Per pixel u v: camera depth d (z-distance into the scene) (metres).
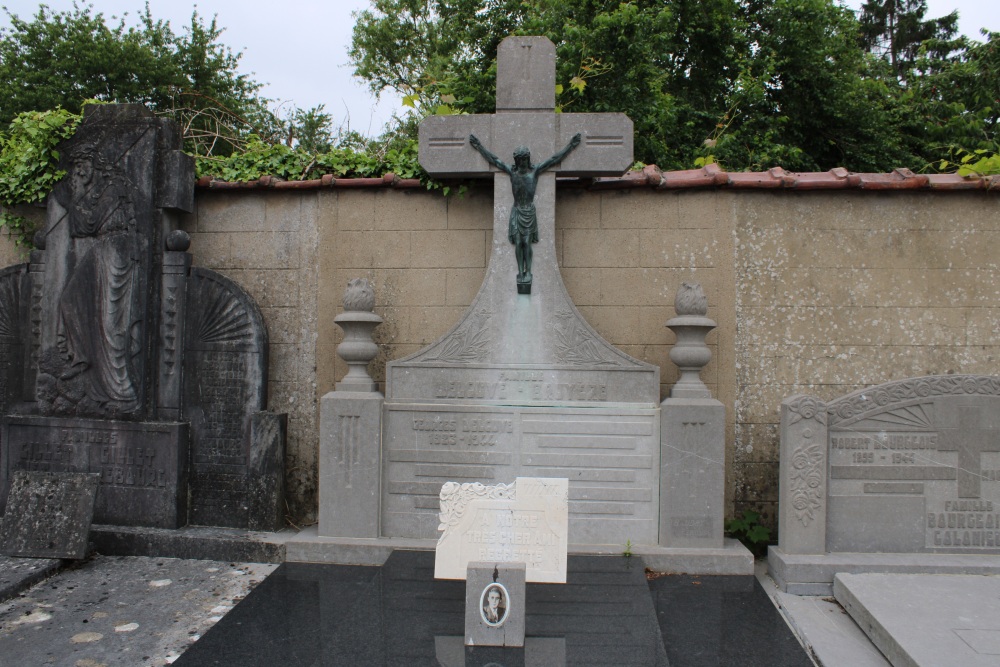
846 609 3.77
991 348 4.64
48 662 3.17
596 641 3.13
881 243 4.70
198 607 3.77
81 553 4.30
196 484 4.78
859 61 13.27
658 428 4.36
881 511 4.20
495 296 4.51
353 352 4.45
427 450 4.46
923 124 11.80
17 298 4.98
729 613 3.65
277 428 4.73
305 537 4.47
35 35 15.77
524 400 4.46
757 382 4.73
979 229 4.66
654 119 9.23
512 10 10.90
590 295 4.81
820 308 4.71
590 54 9.22
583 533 4.39
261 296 5.00
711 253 4.75
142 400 4.78
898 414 4.22
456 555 3.62
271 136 6.36
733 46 11.88
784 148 10.38
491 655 3.01
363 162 5.00
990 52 12.05
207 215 5.07
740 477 4.74
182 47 16.69
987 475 4.20
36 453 4.84
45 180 4.89
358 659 2.99
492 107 9.36
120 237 4.80
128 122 4.84
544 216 4.53
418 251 4.91
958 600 3.60
